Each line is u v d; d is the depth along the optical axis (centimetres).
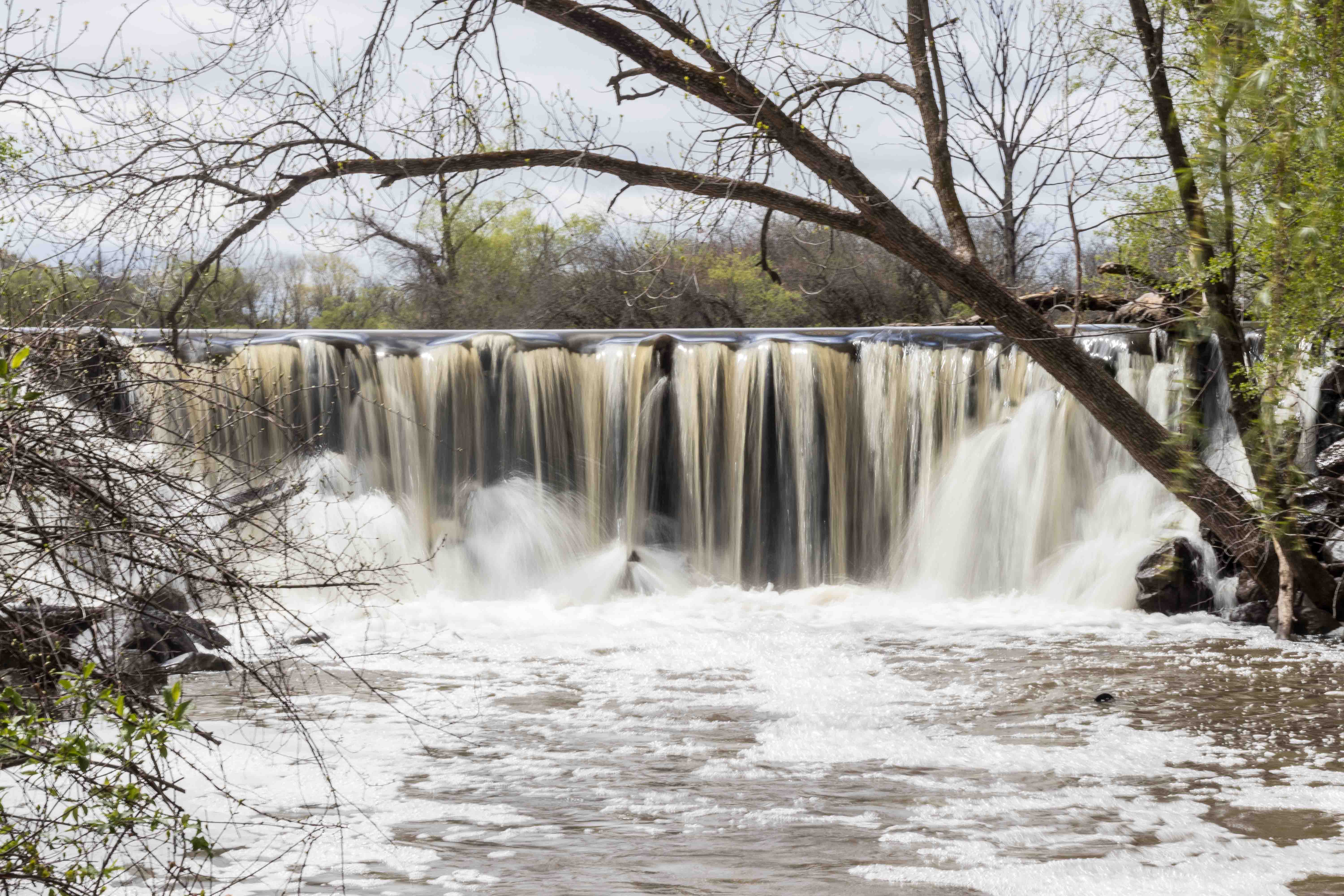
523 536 1747
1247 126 526
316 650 1212
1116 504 1664
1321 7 483
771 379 1773
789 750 904
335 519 1592
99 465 426
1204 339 1226
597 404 1812
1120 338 1720
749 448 1784
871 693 1095
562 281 2978
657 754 893
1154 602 1516
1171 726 972
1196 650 1289
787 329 1873
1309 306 731
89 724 416
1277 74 490
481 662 1222
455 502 1772
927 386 1759
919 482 1764
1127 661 1235
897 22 1346
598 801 782
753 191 1226
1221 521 1314
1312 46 481
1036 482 1697
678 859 675
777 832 723
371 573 1344
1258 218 681
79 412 437
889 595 1702
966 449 1744
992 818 750
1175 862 670
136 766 399
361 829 715
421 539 1734
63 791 511
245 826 702
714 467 1791
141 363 488
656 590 1720
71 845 455
